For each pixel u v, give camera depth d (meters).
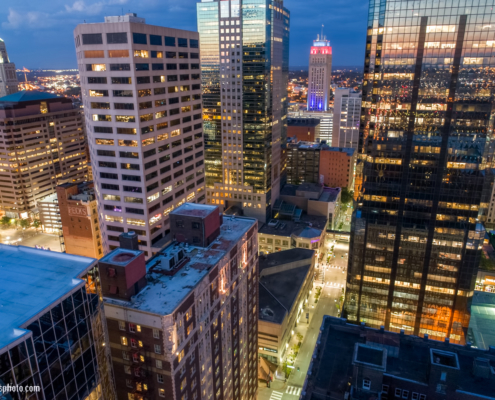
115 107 118.94
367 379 66.00
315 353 76.69
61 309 45.62
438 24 109.94
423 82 114.56
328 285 181.00
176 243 90.69
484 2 104.88
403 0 111.44
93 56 115.69
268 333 123.94
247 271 101.38
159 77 124.19
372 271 133.88
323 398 68.31
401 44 114.50
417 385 67.38
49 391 44.41
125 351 69.88
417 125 117.62
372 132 122.56
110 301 68.31
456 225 119.81
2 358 37.31
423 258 126.44
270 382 121.56
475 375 69.25
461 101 112.12
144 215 128.88
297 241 197.00
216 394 87.69
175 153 138.88
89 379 52.25
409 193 122.81
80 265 53.16
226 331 90.00
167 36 125.31
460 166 115.50
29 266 52.75
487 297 135.75
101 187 131.38
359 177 131.12
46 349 43.56
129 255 70.69
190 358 73.25
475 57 108.62
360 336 83.62
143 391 71.06
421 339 79.38
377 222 128.75
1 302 44.44
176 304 67.06
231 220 105.75
